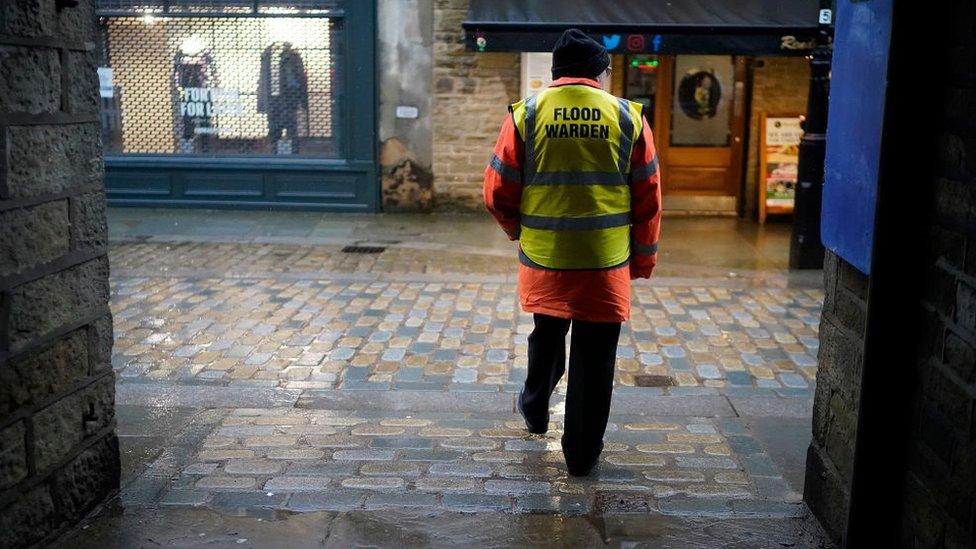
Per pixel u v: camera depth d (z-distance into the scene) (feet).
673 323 22.04
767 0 32.63
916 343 9.11
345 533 10.97
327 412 15.49
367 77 37.60
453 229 35.35
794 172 37.45
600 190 11.78
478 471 12.91
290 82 38.19
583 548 10.70
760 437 14.46
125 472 12.64
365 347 19.92
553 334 13.08
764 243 33.42
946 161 8.51
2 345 9.26
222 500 11.82
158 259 28.99
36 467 9.94
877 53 9.29
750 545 10.78
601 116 11.69
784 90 38.17
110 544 10.52
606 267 11.92
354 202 38.65
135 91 38.34
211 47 37.99
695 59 38.93
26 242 9.57
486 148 38.34
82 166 10.51
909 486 9.25
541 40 31.55
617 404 16.14
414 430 14.62
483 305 23.72
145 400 16.02
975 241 7.91
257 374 17.98
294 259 29.35
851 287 10.27
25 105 9.45
